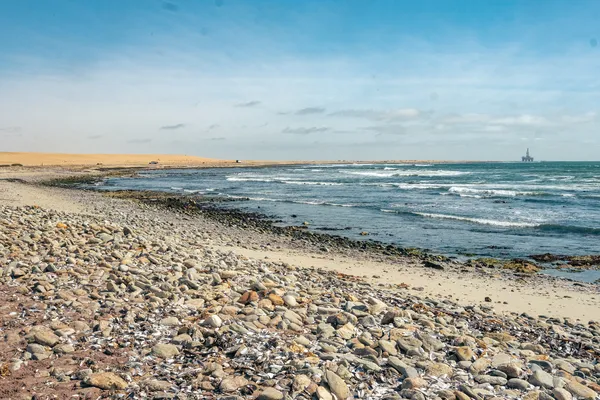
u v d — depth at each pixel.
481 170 108.12
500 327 8.62
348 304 8.09
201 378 4.82
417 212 30.69
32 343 5.42
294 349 5.66
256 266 11.85
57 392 4.39
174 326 6.33
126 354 5.36
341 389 4.63
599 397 5.14
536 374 5.41
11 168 88.19
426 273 14.73
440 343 6.32
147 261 10.05
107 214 23.67
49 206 25.17
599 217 27.16
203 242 16.98
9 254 9.43
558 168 115.50
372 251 18.86
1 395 4.25
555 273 15.43
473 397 4.77
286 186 57.91
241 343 5.80
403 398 4.62
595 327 9.54
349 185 58.19
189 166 150.12
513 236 22.14
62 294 7.16
